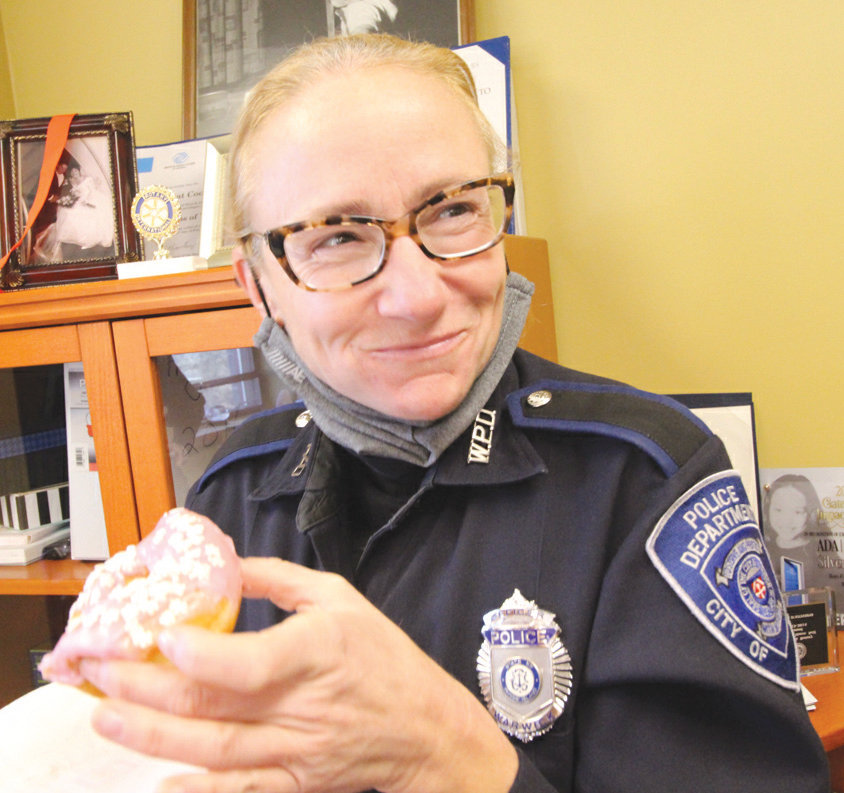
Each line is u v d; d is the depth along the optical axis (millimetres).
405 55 553
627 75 1202
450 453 620
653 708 521
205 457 1021
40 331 1041
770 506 1148
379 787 412
